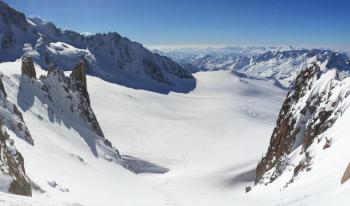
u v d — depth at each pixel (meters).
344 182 33.41
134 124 178.88
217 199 56.12
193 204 51.03
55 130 77.19
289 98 94.25
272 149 88.44
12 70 127.81
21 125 56.66
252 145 158.00
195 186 93.31
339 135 53.34
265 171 85.06
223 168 111.44
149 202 49.31
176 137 170.12
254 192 65.69
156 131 174.88
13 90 83.38
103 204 42.03
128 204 45.31
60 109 93.50
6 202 20.56
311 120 73.75
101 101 198.88
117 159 89.31
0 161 30.33
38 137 62.25
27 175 36.62
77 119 97.19
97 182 53.91
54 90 98.06
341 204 25.97
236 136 173.50
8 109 61.03
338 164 43.53
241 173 101.75
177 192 69.31
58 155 57.69
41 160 48.94
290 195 41.06
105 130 168.25
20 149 47.00
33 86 90.75
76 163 59.41
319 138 59.84
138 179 77.88
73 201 37.72
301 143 75.50
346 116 58.25
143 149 152.75
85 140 84.44
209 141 165.75
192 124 189.88
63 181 45.16
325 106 72.00
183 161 139.75
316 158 53.31
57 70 104.19
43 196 34.44
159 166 130.25
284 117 89.06
